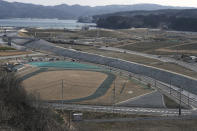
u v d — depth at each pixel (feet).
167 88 440.45
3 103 207.31
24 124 199.11
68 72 537.24
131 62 613.52
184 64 608.60
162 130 245.45
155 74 520.83
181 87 443.32
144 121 284.61
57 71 543.80
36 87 423.23
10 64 563.89
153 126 263.29
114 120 289.94
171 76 492.13
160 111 334.24
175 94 408.05
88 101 366.63
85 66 609.42
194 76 485.97
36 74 512.22
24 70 544.21
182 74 499.51
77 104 353.51
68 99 372.38
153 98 384.68
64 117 287.89
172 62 632.38
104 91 413.59
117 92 409.49
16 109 210.59
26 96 232.73
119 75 524.93
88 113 321.11
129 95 396.16
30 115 213.66
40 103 240.53
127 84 456.86
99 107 344.69
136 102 366.22
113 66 617.21
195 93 414.82
